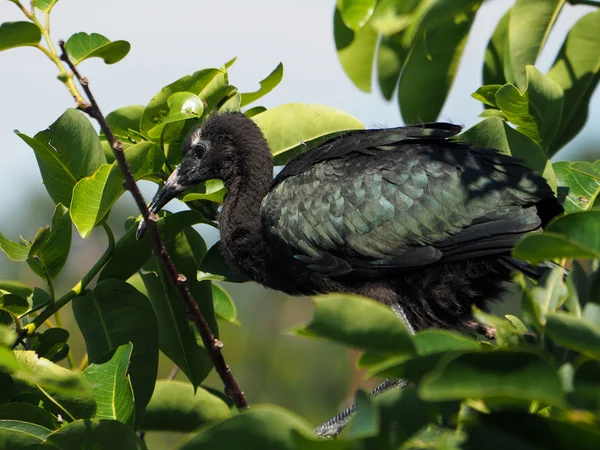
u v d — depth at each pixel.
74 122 8.77
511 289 10.11
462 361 4.60
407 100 10.73
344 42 10.62
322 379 15.52
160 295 9.53
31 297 9.47
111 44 8.30
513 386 4.51
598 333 4.83
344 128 10.28
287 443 4.80
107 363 7.77
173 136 9.96
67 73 7.09
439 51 10.42
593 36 9.82
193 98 9.09
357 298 4.88
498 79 10.99
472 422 4.88
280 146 10.24
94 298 8.85
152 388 8.70
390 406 5.05
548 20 9.49
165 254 7.41
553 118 9.27
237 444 4.82
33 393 8.02
